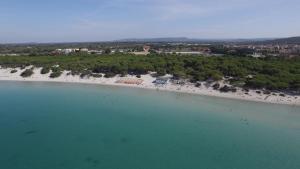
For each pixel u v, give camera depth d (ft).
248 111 208.44
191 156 132.57
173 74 312.91
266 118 191.93
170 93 269.85
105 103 232.32
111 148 140.97
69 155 132.67
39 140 150.51
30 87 297.94
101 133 162.09
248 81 265.13
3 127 170.71
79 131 165.17
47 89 288.51
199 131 165.99
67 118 190.80
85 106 222.69
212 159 129.49
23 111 207.31
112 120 186.70
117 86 303.48
